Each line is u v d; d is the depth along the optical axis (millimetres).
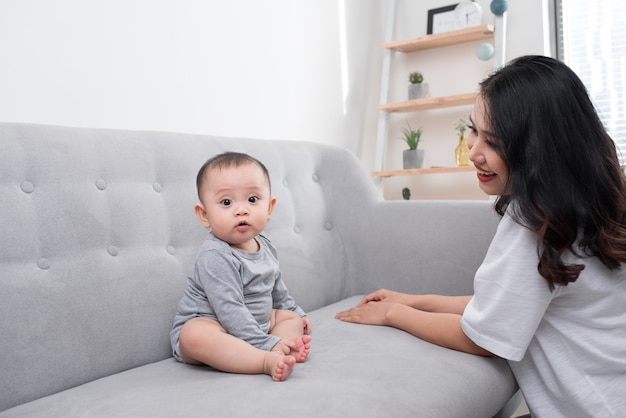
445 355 1118
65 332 1048
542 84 1001
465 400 975
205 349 1036
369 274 1734
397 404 880
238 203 1171
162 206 1300
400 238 1684
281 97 2469
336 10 2822
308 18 2633
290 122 2527
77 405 902
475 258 1564
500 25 2760
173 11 1954
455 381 1004
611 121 2766
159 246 1272
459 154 2844
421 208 1677
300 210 1665
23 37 1515
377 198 1783
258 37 2334
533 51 2832
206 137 1482
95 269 1123
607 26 2764
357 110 3010
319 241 1685
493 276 1044
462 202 1639
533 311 998
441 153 3084
